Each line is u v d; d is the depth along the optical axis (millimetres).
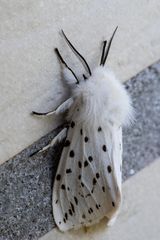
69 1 106
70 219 109
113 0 109
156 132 117
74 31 107
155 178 119
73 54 107
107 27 109
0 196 107
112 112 103
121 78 113
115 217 108
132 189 117
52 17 105
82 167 105
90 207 107
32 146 107
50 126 108
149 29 113
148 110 116
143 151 117
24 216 108
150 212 119
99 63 110
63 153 106
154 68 115
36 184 108
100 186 105
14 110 105
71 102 105
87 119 103
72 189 107
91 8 107
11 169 107
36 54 105
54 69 106
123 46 112
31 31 104
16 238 108
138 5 111
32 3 103
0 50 103
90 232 114
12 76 104
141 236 119
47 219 110
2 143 106
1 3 102
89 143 104
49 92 107
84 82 104
